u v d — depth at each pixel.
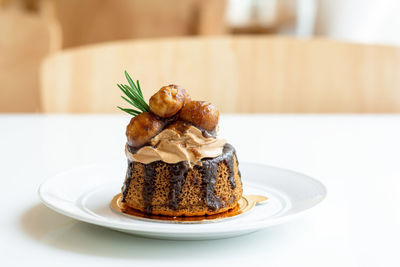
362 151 0.78
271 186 0.57
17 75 1.72
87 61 1.10
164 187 0.50
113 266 0.41
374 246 0.45
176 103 0.50
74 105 1.10
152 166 0.50
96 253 0.43
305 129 0.93
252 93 1.15
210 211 0.50
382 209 0.54
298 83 1.16
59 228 0.47
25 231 0.47
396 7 1.60
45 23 1.70
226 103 1.15
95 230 0.47
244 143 0.82
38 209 0.51
